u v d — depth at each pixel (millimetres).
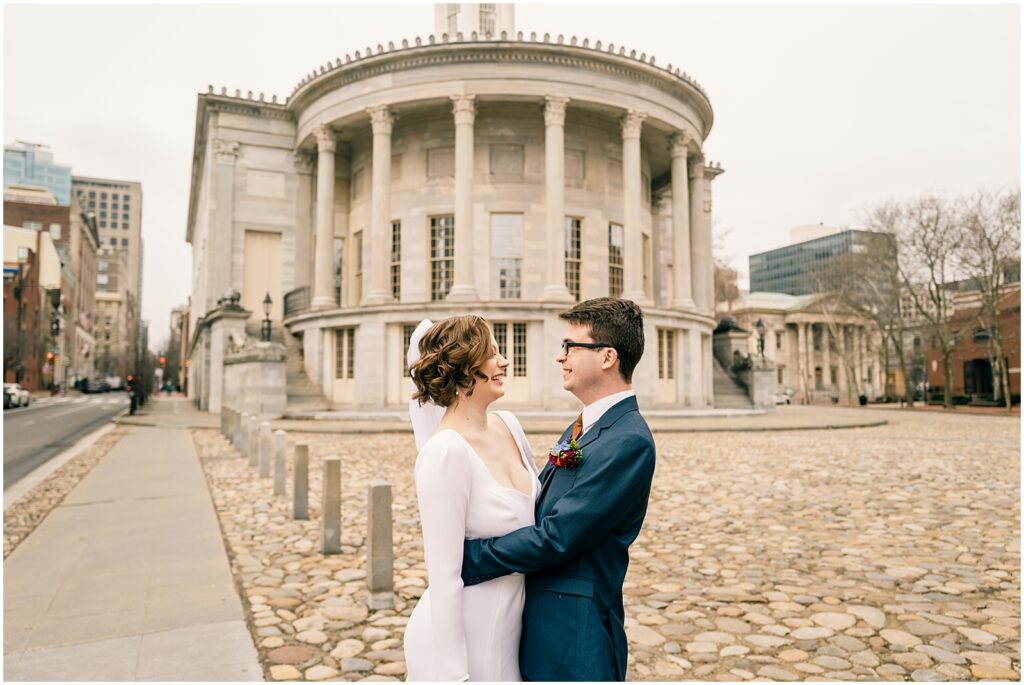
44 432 24062
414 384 2410
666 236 42094
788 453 16188
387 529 5512
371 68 30828
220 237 35062
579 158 32750
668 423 25188
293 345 34062
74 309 101875
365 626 5004
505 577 2172
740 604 5406
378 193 30484
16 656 4363
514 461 2434
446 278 31922
